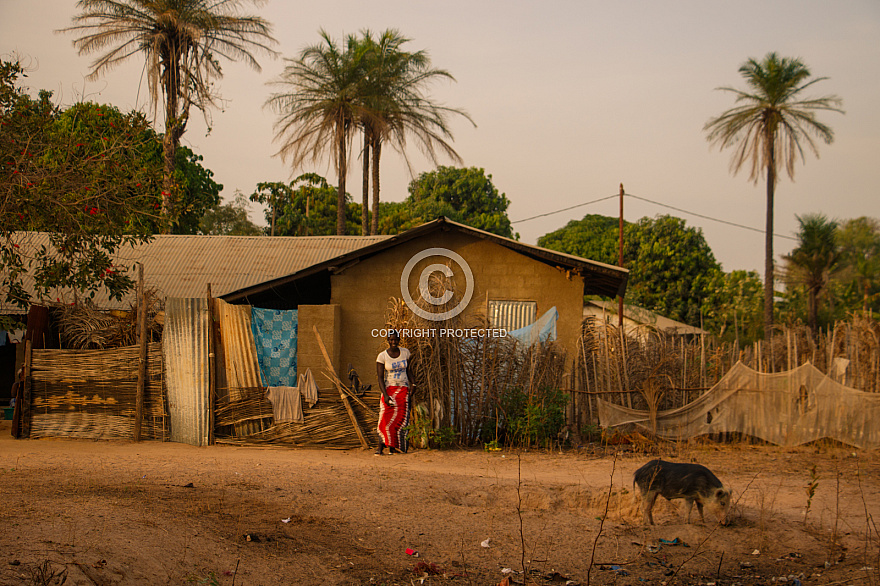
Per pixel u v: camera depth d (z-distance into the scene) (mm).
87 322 11453
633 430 11180
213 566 4852
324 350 10625
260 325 12609
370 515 6473
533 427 10492
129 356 10703
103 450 9703
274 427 10469
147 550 4789
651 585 5035
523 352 11195
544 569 5328
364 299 13812
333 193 44344
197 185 32156
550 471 8891
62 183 10578
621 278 13617
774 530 6238
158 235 21141
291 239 20938
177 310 10617
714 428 11195
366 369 13656
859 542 5957
